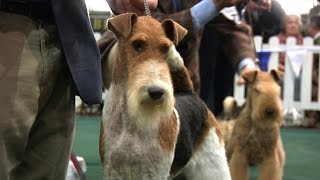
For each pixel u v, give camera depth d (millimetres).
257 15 7656
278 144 3688
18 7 1665
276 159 3566
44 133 1812
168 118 2000
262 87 3588
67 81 1833
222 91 3965
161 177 2008
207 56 3588
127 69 1950
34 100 1666
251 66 3516
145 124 1897
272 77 3742
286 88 8078
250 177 4273
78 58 1738
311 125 8133
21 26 1651
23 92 1631
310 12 8664
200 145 2445
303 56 7969
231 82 3947
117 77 2023
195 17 2695
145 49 1907
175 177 2475
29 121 1660
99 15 7523
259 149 3547
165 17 2742
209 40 3545
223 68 3854
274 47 7938
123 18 1961
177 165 2238
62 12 1720
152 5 2520
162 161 1989
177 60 2289
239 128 3656
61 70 1810
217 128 2559
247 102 3742
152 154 1968
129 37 1953
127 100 1896
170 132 2012
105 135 2051
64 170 1871
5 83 1603
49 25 1741
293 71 8016
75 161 3246
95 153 5156
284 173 4496
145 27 1954
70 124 1871
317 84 8023
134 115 1863
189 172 2451
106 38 2521
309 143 6414
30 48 1661
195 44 2965
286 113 8125
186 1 3012
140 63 1881
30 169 1812
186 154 2240
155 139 1963
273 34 7977
